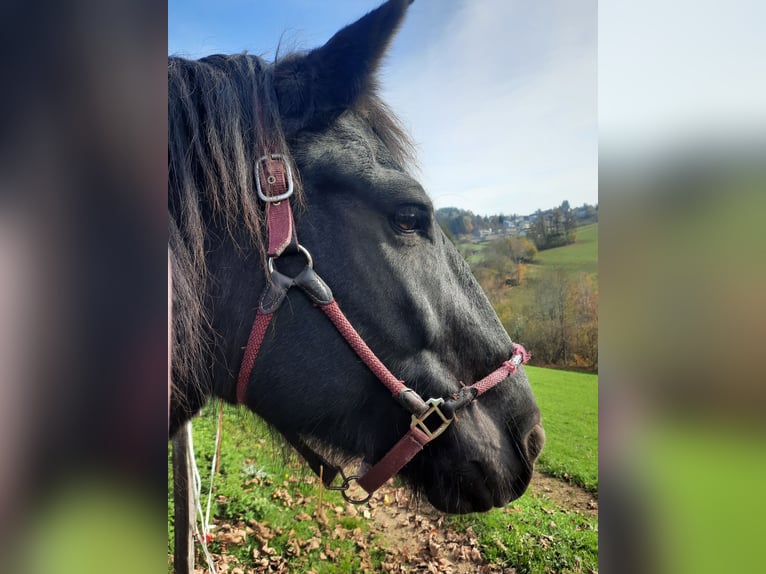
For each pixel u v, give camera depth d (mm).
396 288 1125
